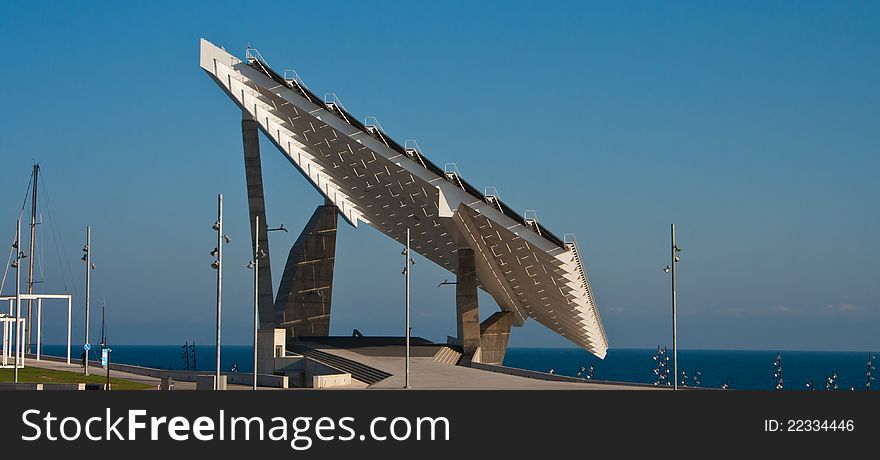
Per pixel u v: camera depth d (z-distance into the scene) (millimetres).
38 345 62344
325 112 50094
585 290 58719
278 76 49594
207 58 49969
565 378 47469
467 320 60938
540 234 51281
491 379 43969
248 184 55656
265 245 55812
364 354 57031
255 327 39875
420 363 52406
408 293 40094
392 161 50844
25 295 55594
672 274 36812
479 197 51438
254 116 54531
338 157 56031
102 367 56531
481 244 58812
